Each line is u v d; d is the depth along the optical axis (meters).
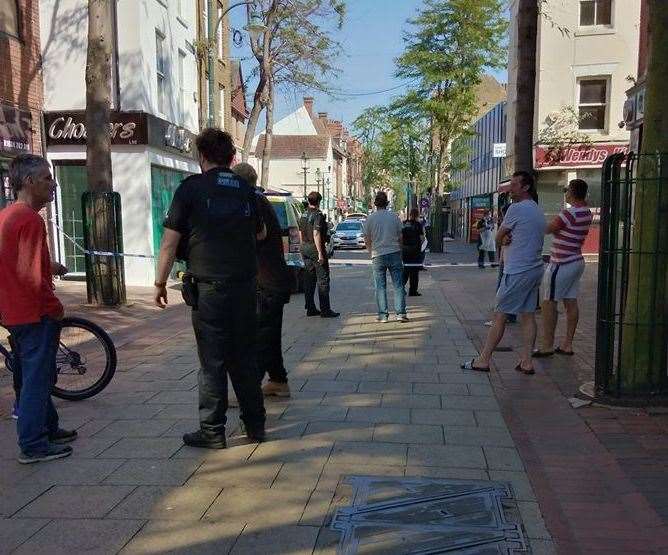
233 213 4.32
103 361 5.71
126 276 15.25
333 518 3.48
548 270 7.03
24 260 4.17
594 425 4.86
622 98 22.61
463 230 50.03
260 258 5.38
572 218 6.82
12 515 3.55
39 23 14.61
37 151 14.47
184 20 18.56
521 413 5.20
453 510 3.55
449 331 8.94
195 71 20.11
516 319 9.54
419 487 3.84
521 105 10.24
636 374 5.27
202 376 4.43
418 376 6.42
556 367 6.65
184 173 18.52
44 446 4.30
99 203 11.27
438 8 26.69
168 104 17.05
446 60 26.86
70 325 5.66
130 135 14.68
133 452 4.44
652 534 3.28
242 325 4.43
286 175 62.94
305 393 5.85
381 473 4.05
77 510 3.60
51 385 4.43
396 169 34.81
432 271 20.41
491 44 26.94
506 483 3.89
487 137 39.78
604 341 5.33
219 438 4.48
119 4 14.64
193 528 3.39
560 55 23.03
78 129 14.66
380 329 9.16
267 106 23.14
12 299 4.19
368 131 33.78
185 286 4.34
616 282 5.39
